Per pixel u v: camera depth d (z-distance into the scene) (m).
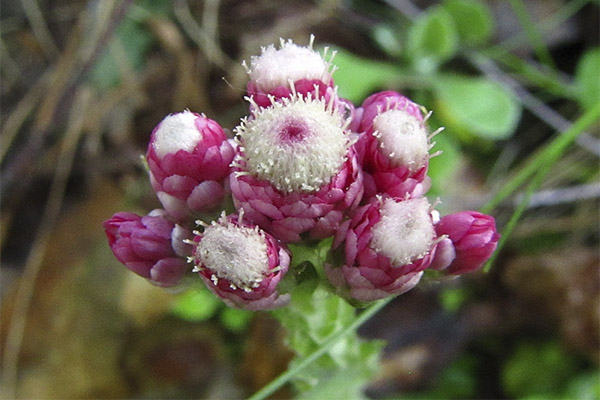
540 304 0.12
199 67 0.13
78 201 0.13
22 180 0.12
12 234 0.13
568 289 0.11
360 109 0.07
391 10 0.13
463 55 0.12
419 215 0.06
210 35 0.12
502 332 0.12
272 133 0.06
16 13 0.13
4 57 0.13
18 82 0.13
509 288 0.12
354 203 0.07
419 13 0.12
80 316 0.12
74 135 0.12
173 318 0.12
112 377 0.12
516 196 0.12
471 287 0.12
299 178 0.06
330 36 0.13
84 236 0.12
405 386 0.11
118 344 0.12
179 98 0.13
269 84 0.07
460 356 0.12
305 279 0.07
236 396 0.12
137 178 0.13
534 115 0.12
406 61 0.12
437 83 0.11
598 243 0.12
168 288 0.07
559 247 0.12
